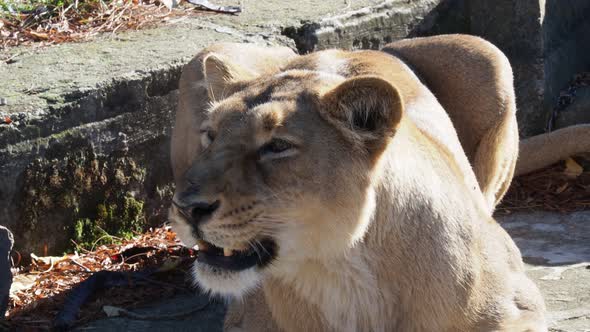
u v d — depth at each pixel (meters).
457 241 5.65
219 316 7.21
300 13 10.16
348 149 5.25
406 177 5.48
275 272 5.47
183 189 5.14
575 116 10.64
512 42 10.48
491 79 7.61
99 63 8.73
